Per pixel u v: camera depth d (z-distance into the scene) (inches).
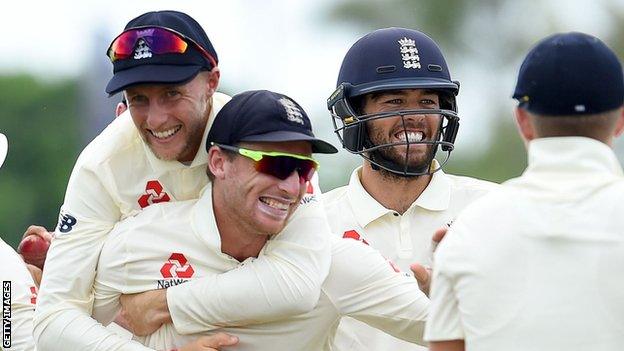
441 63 864.9
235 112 727.7
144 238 750.5
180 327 737.6
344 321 834.8
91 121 2628.0
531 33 2770.7
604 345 595.5
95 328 746.8
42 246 928.9
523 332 601.6
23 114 2559.1
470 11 2785.4
